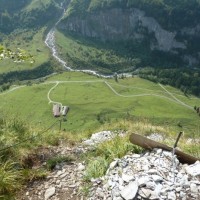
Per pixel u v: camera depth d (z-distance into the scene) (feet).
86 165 37.32
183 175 30.48
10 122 43.39
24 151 38.88
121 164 32.73
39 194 32.86
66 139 50.16
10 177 33.19
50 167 37.93
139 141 36.24
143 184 28.58
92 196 30.32
